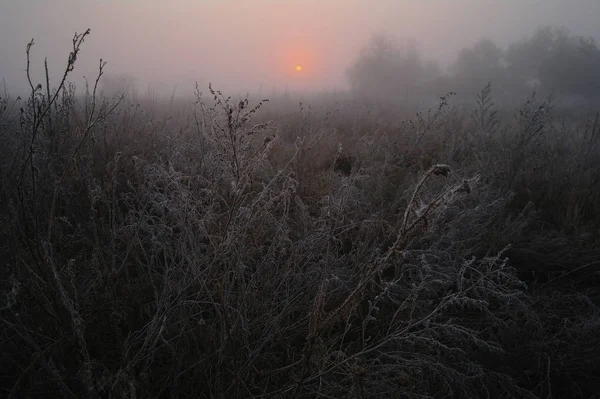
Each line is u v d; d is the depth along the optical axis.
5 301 1.40
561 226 3.87
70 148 2.64
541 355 2.28
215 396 1.61
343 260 2.60
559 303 2.71
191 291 2.14
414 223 1.23
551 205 4.15
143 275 2.21
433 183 3.76
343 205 2.25
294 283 2.27
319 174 4.25
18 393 1.50
